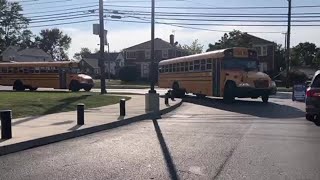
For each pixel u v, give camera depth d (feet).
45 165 29.86
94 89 158.61
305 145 37.27
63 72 143.02
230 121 55.93
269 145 37.27
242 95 83.76
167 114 66.85
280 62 259.80
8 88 164.25
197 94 100.48
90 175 26.81
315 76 52.21
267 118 59.06
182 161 30.78
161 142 39.24
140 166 29.27
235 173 27.07
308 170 27.81
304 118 58.70
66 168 28.81
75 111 65.16
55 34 497.46
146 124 53.88
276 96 109.40
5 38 383.65
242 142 38.93
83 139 41.91
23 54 352.49
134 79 254.06
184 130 47.50
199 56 97.81
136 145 37.81
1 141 36.60
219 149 35.45
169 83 115.44
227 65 87.25
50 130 43.60
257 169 28.14
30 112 60.54
